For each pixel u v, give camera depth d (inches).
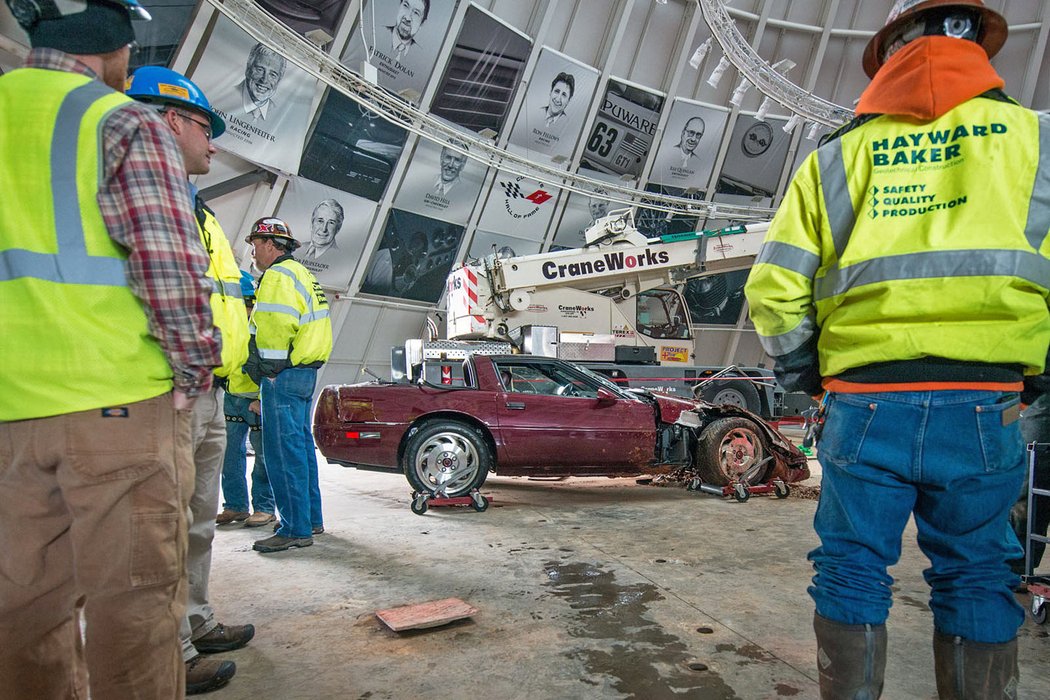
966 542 54.5
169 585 54.2
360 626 103.7
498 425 202.4
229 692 81.7
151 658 52.8
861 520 55.2
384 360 506.0
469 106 466.9
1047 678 85.3
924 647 95.3
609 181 579.5
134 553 51.6
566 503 211.2
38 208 50.1
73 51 54.9
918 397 52.2
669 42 563.8
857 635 54.4
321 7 360.5
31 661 54.4
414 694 81.0
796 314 58.4
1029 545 111.7
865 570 55.4
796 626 103.2
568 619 106.3
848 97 636.1
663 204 614.9
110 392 51.1
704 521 181.5
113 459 50.8
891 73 56.3
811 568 135.2
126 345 51.8
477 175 495.5
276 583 125.3
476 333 370.6
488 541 158.1
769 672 86.8
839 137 59.6
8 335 49.3
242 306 99.0
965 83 52.7
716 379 410.6
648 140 582.9
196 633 92.6
